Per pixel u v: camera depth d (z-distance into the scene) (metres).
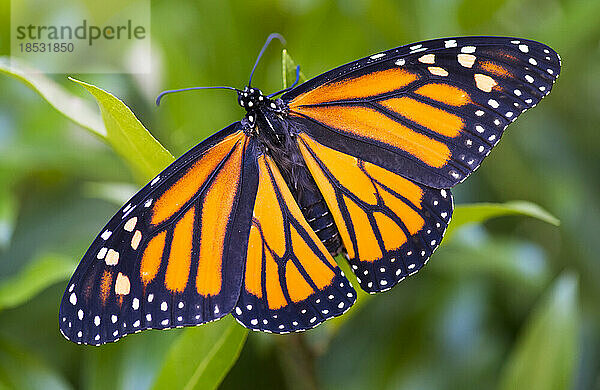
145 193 0.41
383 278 0.42
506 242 0.48
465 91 0.41
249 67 0.48
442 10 0.49
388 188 0.42
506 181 0.50
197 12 0.48
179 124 0.47
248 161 0.42
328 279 0.42
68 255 0.46
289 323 0.41
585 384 0.50
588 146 0.50
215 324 0.43
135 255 0.41
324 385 0.49
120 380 0.45
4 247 0.48
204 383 0.43
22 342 0.48
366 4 0.48
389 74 0.42
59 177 0.49
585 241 0.50
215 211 0.41
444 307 0.49
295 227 0.42
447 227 0.42
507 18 0.51
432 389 0.49
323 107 0.42
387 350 0.49
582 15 0.49
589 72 0.50
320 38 0.48
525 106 0.41
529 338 0.45
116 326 0.40
